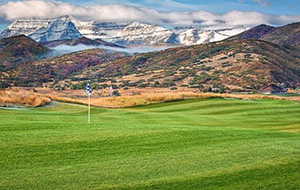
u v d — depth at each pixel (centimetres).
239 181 1911
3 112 4422
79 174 1984
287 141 2939
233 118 5431
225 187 1820
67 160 2234
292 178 1967
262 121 5141
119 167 2117
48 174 1975
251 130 3500
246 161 2277
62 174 1978
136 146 2619
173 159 2303
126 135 2944
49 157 2281
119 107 8975
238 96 9994
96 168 2094
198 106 7438
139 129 3238
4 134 2786
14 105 7538
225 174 2019
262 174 2028
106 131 3077
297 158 2361
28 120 3572
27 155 2303
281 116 5697
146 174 2002
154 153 2442
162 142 2764
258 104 7294
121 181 1888
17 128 3030
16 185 1809
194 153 2456
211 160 2289
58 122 3509
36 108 7050
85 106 7550
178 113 6022
